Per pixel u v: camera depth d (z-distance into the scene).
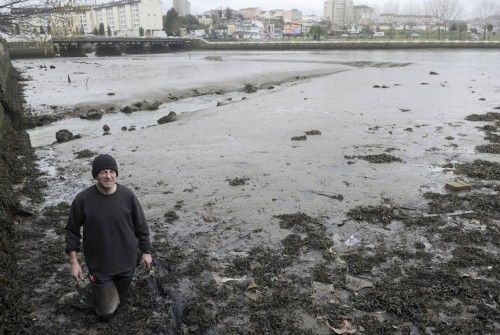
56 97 21.19
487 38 105.56
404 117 14.56
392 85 24.20
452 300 4.62
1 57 25.44
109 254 4.00
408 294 4.71
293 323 4.33
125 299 4.45
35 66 43.97
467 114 14.98
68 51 66.88
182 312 4.58
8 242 5.82
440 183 8.12
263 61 50.62
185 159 9.93
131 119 16.91
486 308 4.46
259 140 11.63
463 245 5.76
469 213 6.75
